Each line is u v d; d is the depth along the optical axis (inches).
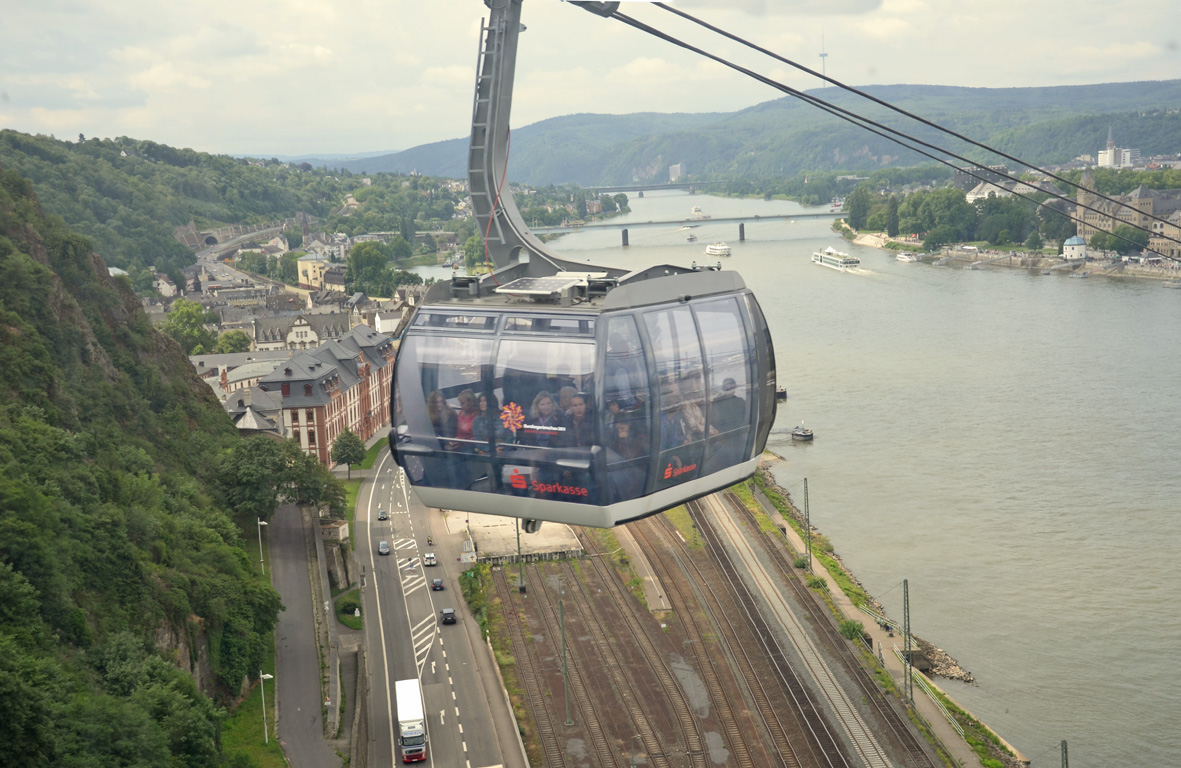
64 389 5398.6
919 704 4731.8
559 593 5782.5
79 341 5797.2
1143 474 7199.8
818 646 5236.2
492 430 1621.6
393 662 5007.4
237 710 4311.0
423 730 4173.2
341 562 5876.0
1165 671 4889.3
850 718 4635.8
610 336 1563.7
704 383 1647.4
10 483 3801.7
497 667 4940.9
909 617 5526.6
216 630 4426.7
